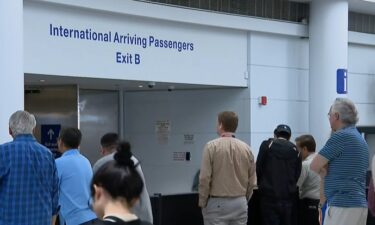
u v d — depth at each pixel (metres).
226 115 7.05
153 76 9.24
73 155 5.90
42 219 5.09
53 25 8.02
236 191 6.92
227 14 10.03
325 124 10.91
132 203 2.62
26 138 5.12
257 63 10.61
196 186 10.93
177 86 10.40
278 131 7.86
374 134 11.92
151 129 11.47
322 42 10.90
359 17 12.24
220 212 6.91
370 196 5.61
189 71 9.73
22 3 7.29
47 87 9.65
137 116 11.57
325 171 5.58
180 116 11.20
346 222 5.42
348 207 5.42
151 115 11.47
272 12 10.74
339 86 10.89
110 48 8.69
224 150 6.89
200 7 9.73
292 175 7.61
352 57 12.23
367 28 12.40
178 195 7.54
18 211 4.95
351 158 5.42
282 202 7.54
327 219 5.56
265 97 10.66
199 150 11.01
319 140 10.92
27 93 9.74
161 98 11.36
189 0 9.59
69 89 9.55
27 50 7.73
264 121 10.71
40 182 5.09
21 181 4.97
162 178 11.39
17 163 4.98
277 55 10.91
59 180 5.77
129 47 8.93
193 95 11.09
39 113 9.67
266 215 7.59
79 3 8.13
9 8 6.92
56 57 8.06
